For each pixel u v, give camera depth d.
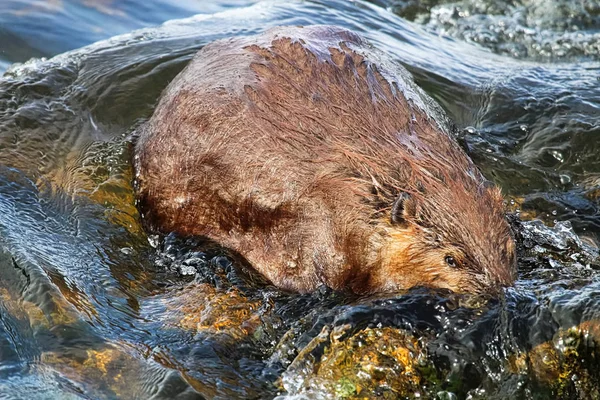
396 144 8.12
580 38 14.59
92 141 10.04
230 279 8.29
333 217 7.92
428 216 7.74
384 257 7.85
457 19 14.96
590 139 10.41
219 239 8.68
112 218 9.05
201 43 11.64
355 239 7.86
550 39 14.54
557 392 6.97
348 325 7.28
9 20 13.20
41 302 7.59
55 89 10.72
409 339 7.16
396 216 7.73
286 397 6.86
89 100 10.55
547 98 11.16
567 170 10.09
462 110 10.99
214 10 14.30
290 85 8.53
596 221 9.20
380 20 13.38
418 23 14.88
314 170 8.02
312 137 8.16
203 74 9.12
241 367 7.18
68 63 11.23
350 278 7.99
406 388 6.90
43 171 9.53
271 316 7.78
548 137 10.48
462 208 7.75
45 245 8.42
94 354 7.14
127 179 9.48
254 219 8.33
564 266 8.23
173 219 8.88
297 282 8.16
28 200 9.05
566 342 7.08
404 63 11.53
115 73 10.91
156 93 10.71
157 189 8.97
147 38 11.93
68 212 9.02
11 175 9.32
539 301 7.41
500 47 14.40
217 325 7.61
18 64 11.80
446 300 7.53
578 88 11.55
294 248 8.14
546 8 15.05
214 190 8.50
